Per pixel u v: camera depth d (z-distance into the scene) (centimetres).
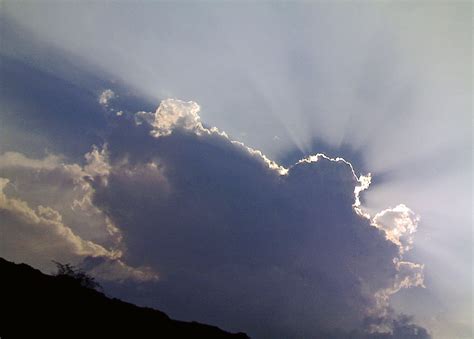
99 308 3991
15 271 3912
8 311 3312
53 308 3641
